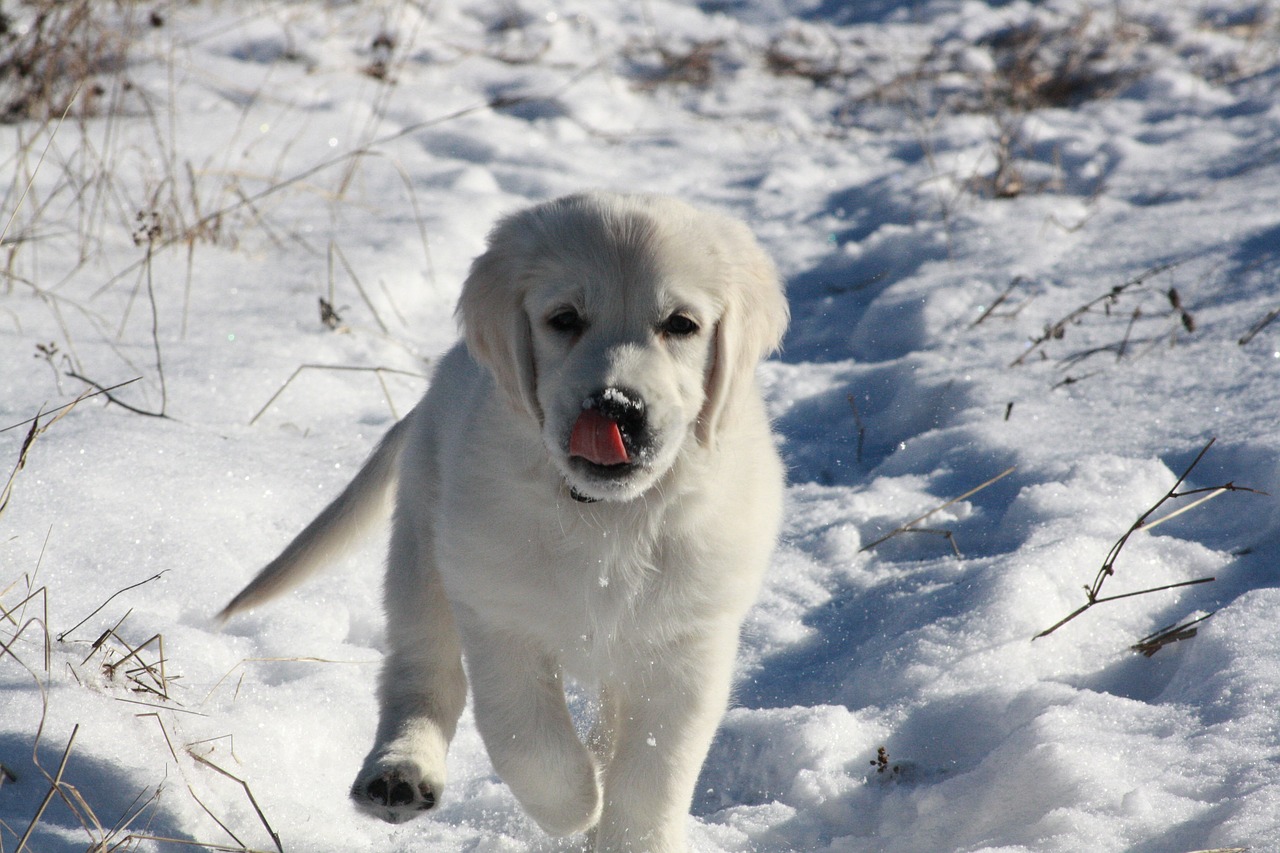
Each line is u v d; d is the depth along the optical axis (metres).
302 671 4.57
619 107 13.74
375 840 3.88
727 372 3.73
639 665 3.87
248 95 12.39
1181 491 5.55
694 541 3.74
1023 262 8.53
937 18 17.16
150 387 6.39
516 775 3.73
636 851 3.77
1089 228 9.12
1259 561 4.96
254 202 9.68
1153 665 4.47
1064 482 5.69
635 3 17.59
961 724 4.29
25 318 7.09
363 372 7.10
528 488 3.66
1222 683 4.04
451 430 4.05
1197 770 3.63
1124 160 10.83
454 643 4.17
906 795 3.97
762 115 13.77
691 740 3.83
